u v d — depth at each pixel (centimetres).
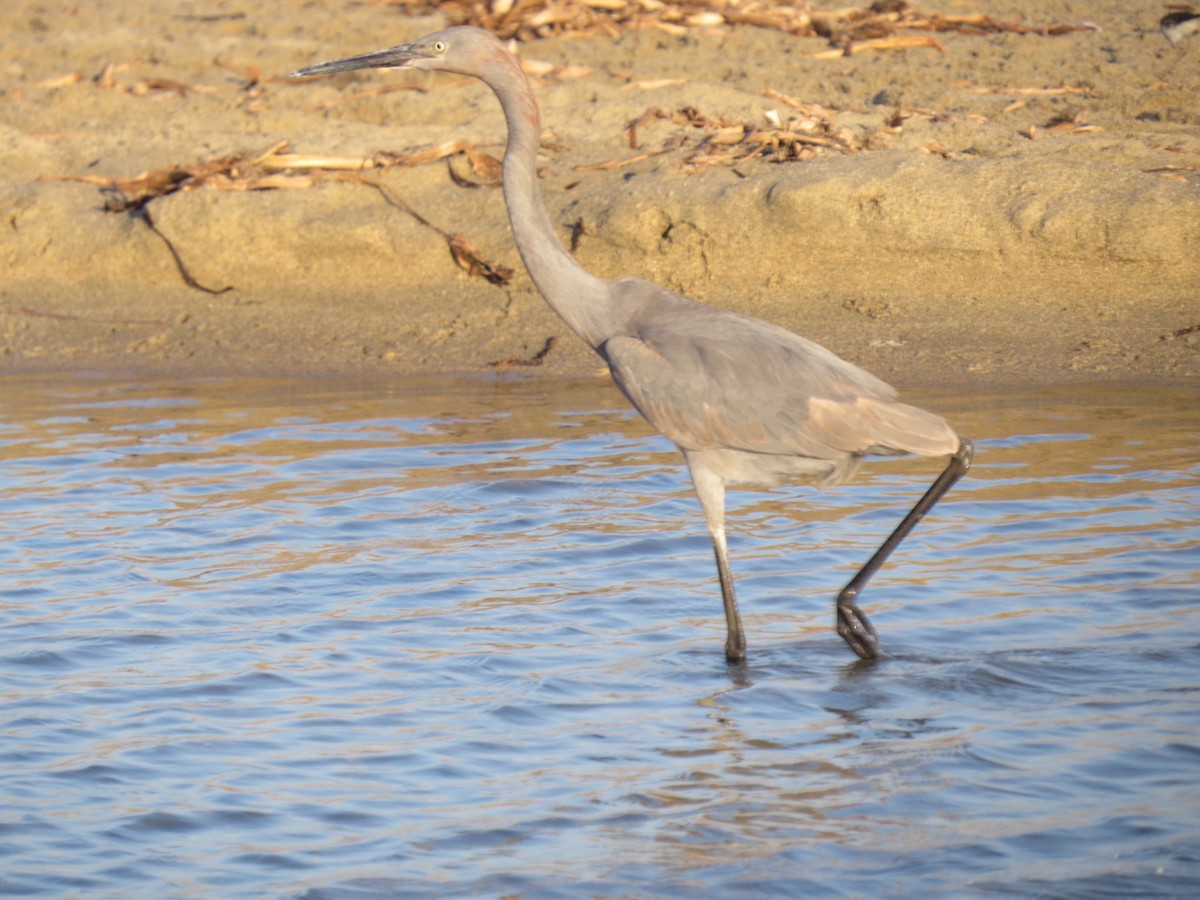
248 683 1020
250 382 1836
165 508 1372
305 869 791
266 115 2477
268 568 1228
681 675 1036
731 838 819
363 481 1445
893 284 1938
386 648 1076
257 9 3164
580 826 834
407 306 2019
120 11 3194
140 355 1959
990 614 1120
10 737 938
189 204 2123
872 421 1029
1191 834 802
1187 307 1838
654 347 1071
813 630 1112
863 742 934
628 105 2358
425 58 1135
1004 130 2181
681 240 1975
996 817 834
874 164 1975
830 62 2600
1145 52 2544
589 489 1412
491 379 1816
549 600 1163
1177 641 1058
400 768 902
